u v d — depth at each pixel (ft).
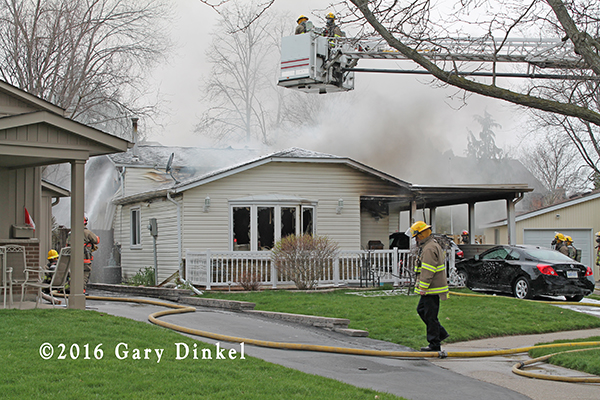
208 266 54.60
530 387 23.38
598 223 94.68
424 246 30.01
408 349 30.78
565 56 35.68
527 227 99.40
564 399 21.53
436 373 25.58
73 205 35.37
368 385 22.52
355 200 65.87
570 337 36.14
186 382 19.54
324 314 40.32
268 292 52.70
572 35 24.88
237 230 61.46
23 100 40.63
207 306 46.42
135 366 21.31
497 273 55.72
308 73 38.37
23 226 39.19
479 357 30.09
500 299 48.24
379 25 27.02
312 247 55.88
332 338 33.09
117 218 78.02
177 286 56.95
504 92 25.30
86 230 47.01
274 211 61.87
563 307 48.67
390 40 26.91
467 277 59.31
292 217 62.59
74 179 35.37
